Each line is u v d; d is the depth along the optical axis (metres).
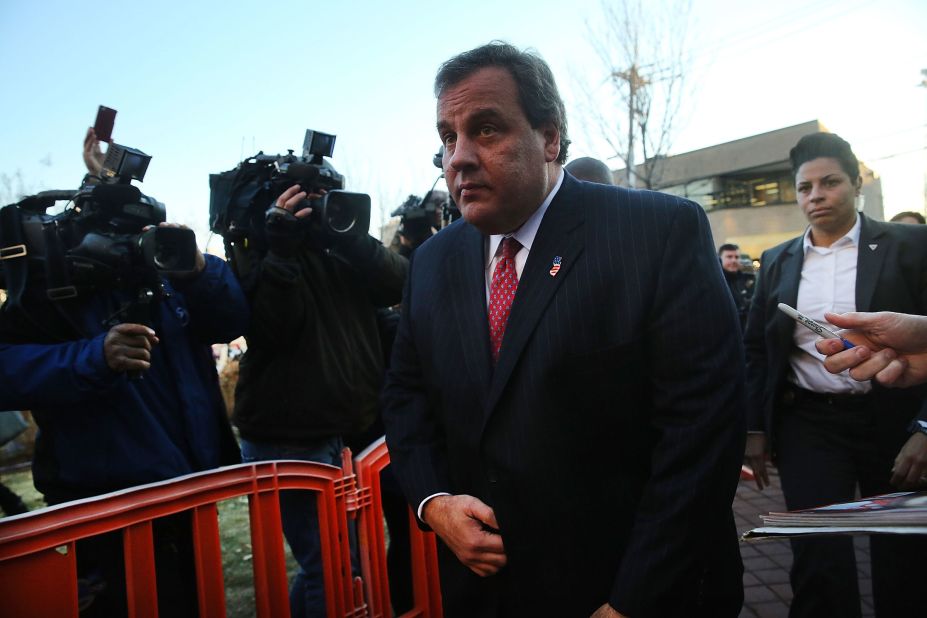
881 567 2.19
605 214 1.40
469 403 1.45
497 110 1.30
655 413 1.34
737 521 4.19
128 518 1.55
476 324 1.47
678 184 30.16
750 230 27.91
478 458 1.43
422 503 1.50
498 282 1.48
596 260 1.35
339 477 2.11
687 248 1.33
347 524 2.11
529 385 1.34
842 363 1.23
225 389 7.67
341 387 2.55
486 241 1.55
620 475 1.37
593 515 1.34
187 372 2.16
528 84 1.33
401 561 2.74
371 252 2.69
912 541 2.10
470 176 1.33
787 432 2.45
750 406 2.59
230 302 2.26
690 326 1.28
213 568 1.71
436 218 3.46
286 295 2.36
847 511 0.95
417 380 1.69
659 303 1.29
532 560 1.36
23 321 1.89
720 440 1.25
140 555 1.57
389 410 1.71
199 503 1.70
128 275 1.98
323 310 2.59
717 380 1.27
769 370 2.50
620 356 1.31
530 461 1.34
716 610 1.31
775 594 3.12
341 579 2.06
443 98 1.35
